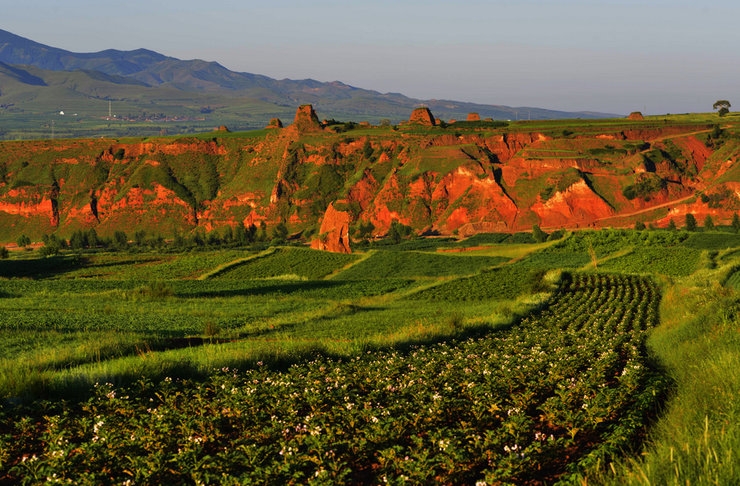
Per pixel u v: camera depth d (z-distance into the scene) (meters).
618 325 45.75
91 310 54.91
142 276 109.12
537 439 14.45
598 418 15.75
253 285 84.44
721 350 19.62
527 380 22.97
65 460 13.73
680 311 47.16
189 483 13.27
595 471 11.05
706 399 13.94
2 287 77.06
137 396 20.28
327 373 24.91
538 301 59.91
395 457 13.55
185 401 19.53
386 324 47.06
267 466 12.91
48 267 115.81
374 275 109.00
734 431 10.27
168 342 37.12
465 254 127.69
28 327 42.31
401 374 25.00
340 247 133.75
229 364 26.12
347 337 40.19
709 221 185.62
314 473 13.43
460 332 40.53
